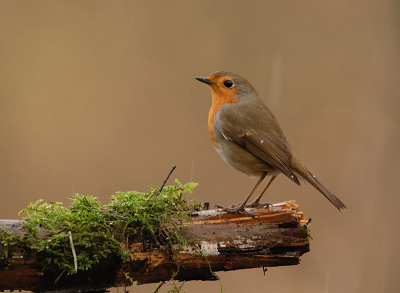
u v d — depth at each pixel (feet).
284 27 45.65
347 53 44.04
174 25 45.29
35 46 43.57
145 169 40.27
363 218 40.14
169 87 43.55
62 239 15.51
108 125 41.68
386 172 40.68
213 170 40.55
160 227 16.94
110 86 43.14
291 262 18.48
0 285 15.39
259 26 45.65
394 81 42.42
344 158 41.32
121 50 44.32
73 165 39.63
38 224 15.70
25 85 42.11
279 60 44.65
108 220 16.46
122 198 17.78
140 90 43.24
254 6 45.91
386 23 43.55
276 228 18.29
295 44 45.11
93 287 16.35
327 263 39.50
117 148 40.93
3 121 40.78
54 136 40.78
